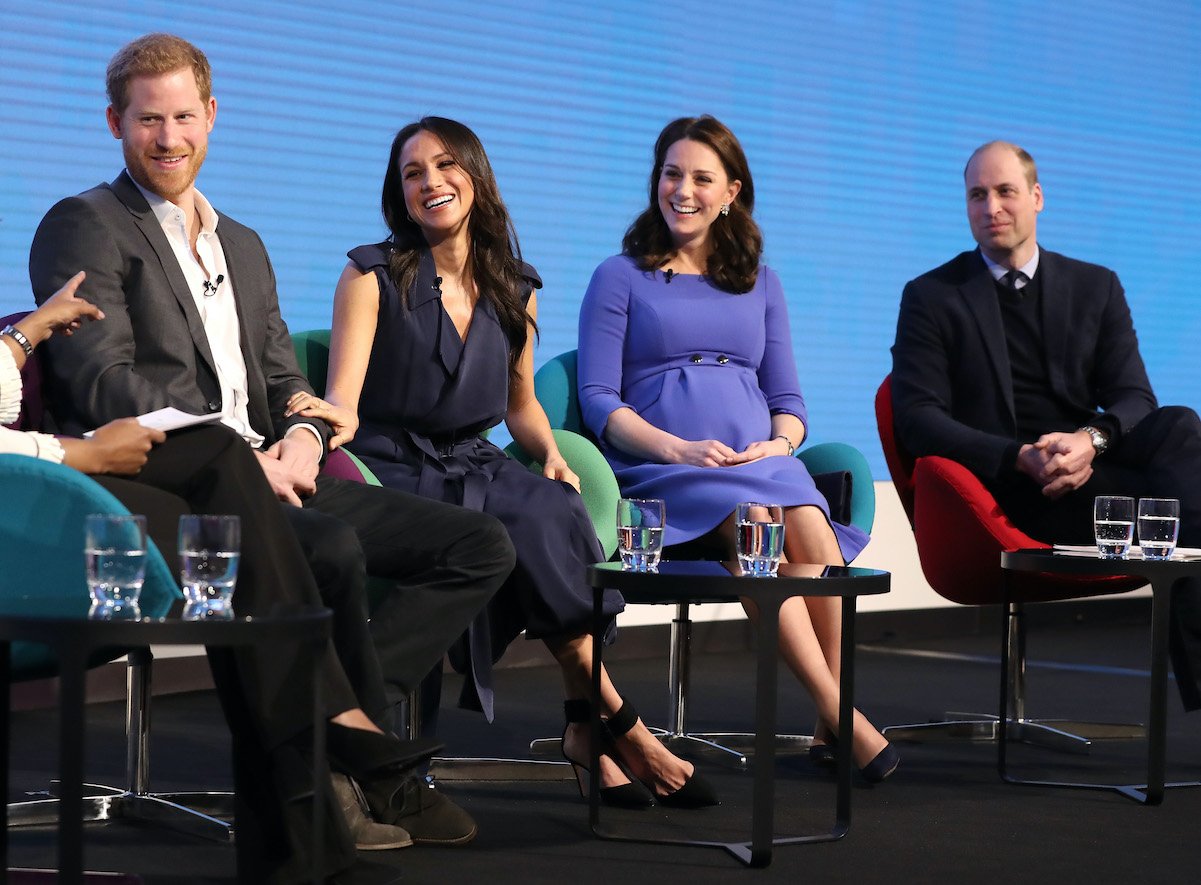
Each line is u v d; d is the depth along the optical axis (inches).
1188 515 346.3
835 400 564.1
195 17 424.8
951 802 287.0
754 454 342.3
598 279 367.6
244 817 202.4
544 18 496.7
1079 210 631.8
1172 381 660.1
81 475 203.9
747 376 365.1
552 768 307.1
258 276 288.4
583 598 276.1
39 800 268.4
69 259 261.0
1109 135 640.4
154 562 203.3
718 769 324.5
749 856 236.8
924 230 586.9
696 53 530.6
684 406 354.3
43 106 399.5
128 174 275.4
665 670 493.0
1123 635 622.5
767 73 546.6
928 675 491.2
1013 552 302.7
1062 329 384.5
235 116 432.1
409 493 271.9
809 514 322.0
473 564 261.0
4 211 392.8
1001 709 310.0
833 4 561.3
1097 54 636.1
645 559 250.4
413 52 468.4
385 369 303.6
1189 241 665.6
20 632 160.2
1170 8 658.8
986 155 387.2
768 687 231.9
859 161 568.7
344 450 285.6
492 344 308.8
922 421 367.9
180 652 424.8
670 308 361.1
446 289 309.6
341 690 198.8
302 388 289.7
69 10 403.5
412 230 312.0
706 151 361.1
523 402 328.2
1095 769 325.7
